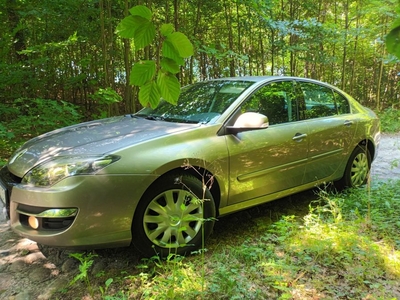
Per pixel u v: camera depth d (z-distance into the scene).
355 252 2.39
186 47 1.22
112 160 2.26
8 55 7.20
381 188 3.67
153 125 2.87
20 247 2.78
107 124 3.05
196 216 2.59
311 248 2.43
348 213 3.18
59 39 7.57
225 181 2.72
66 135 2.77
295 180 3.26
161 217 2.45
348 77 13.46
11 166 2.58
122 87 9.86
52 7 6.82
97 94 6.18
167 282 2.09
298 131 3.23
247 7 8.55
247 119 2.72
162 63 1.25
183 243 2.51
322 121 3.52
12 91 6.50
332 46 10.99
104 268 2.42
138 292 2.11
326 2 10.32
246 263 2.38
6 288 2.23
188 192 2.54
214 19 9.34
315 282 2.13
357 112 4.05
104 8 7.35
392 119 10.15
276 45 9.38
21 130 5.39
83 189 2.15
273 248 2.55
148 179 2.33
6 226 3.21
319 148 3.43
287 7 10.26
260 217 3.29
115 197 2.23
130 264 2.47
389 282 2.11
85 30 7.42
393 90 13.98
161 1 7.29
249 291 2.06
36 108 5.86
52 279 2.32
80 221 2.16
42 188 2.21
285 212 3.42
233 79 3.46
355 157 3.92
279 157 3.06
